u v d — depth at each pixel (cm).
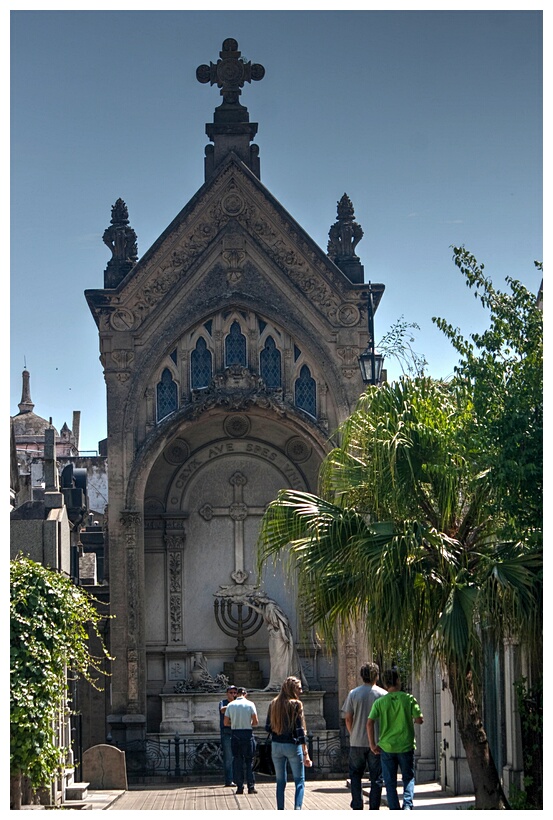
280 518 2178
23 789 2405
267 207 4206
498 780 2081
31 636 2316
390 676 2017
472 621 1978
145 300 4156
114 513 4066
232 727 3002
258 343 4172
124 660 3991
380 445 2128
